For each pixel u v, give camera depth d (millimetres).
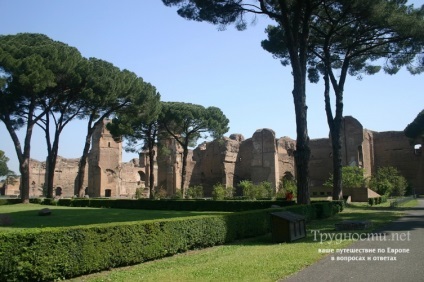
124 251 9680
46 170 67125
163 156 65500
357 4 23500
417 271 7883
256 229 14391
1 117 36219
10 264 7672
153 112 41781
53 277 8258
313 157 59469
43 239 8188
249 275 7898
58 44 36219
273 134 55844
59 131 40125
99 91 36094
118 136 45938
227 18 22047
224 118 50469
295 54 21453
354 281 7285
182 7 22297
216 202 32406
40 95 36812
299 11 21594
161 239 10656
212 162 66250
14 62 32094
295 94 21406
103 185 60500
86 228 8984
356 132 52625
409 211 24594
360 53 28156
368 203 33500
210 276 7973
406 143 57344
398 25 24141
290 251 10461
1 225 18938
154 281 7773
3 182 87125
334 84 28125
